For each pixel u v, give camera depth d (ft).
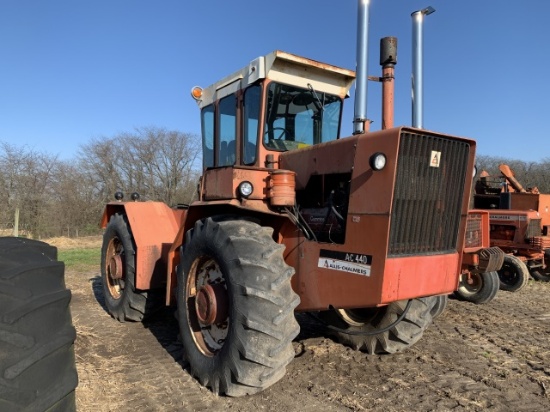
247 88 13.89
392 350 12.58
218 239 10.52
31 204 68.18
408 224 9.96
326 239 11.06
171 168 91.56
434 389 10.78
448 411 9.67
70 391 5.53
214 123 15.90
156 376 11.40
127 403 9.82
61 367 5.51
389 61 12.69
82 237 70.90
